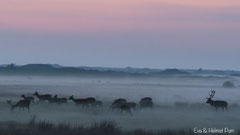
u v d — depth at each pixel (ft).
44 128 173.37
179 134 171.22
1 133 159.43
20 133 162.09
